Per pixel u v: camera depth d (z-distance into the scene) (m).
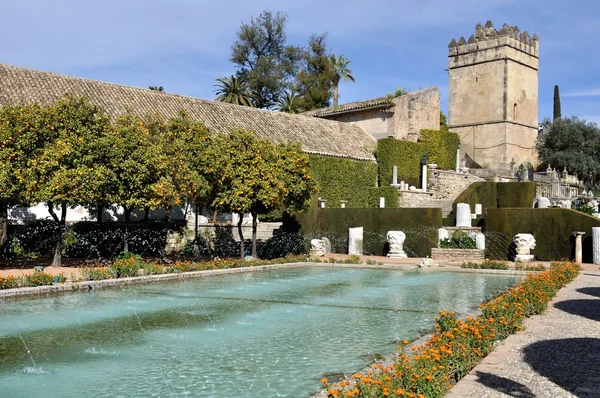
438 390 5.99
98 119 20.56
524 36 59.38
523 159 59.06
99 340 9.90
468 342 7.84
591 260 26.03
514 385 6.53
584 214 26.36
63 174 18.80
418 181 44.22
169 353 9.00
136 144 20.77
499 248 28.45
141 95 32.91
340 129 43.84
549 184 43.41
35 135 19.23
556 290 14.99
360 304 14.19
